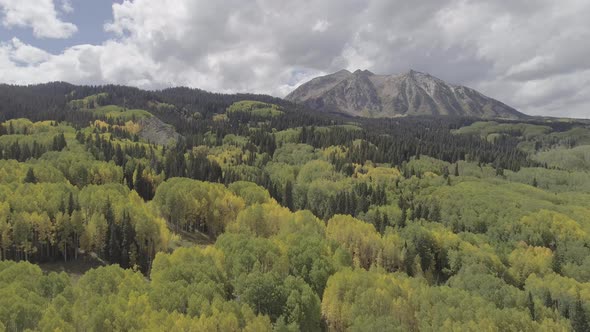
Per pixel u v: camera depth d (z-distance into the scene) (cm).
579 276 14925
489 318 8612
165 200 15775
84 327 6669
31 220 11675
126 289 7869
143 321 6719
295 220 15150
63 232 12062
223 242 11638
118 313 6750
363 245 14775
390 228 17188
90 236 12181
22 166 16825
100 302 7138
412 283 10806
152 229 12562
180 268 9100
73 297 7650
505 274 14262
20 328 6450
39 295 7562
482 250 15112
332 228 15650
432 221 19612
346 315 9306
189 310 7462
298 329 8044
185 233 15575
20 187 13538
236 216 16200
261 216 14975
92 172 18612
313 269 10625
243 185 19262
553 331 9269
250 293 8875
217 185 18038
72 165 18650
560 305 11725
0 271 8200
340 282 9856
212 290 8288
